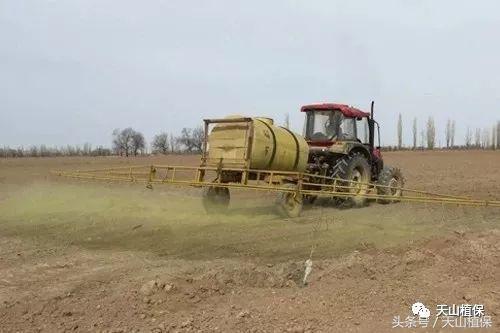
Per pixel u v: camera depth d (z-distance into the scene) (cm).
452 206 1245
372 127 1391
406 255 674
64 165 3275
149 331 452
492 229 886
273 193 1581
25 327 461
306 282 578
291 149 1115
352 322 479
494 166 3359
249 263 672
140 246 788
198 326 463
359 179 1279
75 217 1030
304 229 912
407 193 1602
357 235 858
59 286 564
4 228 927
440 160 4241
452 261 661
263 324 469
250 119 1030
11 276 607
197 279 562
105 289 549
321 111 1318
